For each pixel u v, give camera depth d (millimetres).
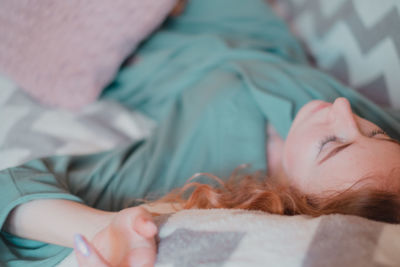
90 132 901
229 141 810
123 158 794
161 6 1009
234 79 898
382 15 915
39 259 572
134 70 1048
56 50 956
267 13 1203
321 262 395
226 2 1201
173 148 837
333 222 453
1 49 942
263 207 590
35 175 623
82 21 958
